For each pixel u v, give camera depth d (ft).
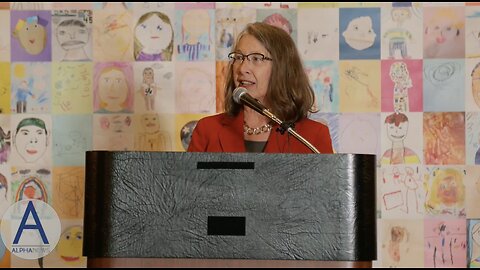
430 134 24.52
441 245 24.35
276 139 17.12
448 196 24.40
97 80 24.99
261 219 11.85
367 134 24.58
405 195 24.47
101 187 12.03
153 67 24.91
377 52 24.58
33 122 25.00
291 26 24.61
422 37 24.57
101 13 24.97
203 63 24.85
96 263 12.01
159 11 24.90
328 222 11.89
